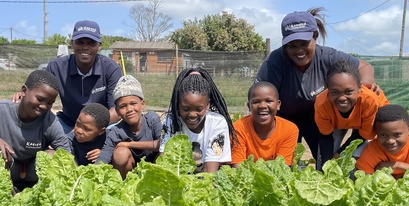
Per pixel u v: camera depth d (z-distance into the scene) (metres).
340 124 4.21
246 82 17.45
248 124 4.36
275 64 4.66
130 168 4.47
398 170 3.96
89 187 2.12
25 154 4.31
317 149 5.15
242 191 2.40
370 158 4.11
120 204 2.02
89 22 5.19
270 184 2.07
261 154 4.27
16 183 4.52
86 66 5.27
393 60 15.65
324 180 2.03
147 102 17.80
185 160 2.49
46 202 1.96
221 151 3.99
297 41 4.32
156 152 4.68
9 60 17.52
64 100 5.43
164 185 1.93
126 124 4.73
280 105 4.74
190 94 3.79
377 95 4.37
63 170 2.44
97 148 4.72
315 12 4.83
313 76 4.61
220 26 37.03
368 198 2.03
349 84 3.85
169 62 19.98
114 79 5.43
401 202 2.03
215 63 17.97
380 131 3.97
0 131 4.16
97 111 4.53
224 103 4.32
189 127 3.98
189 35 36.62
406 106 15.62
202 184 2.35
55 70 5.36
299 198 1.99
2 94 17.17
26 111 4.01
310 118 5.04
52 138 4.33
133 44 48.00
